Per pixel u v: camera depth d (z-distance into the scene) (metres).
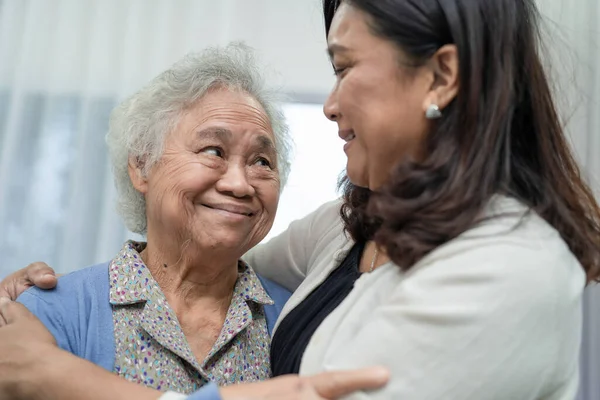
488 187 0.72
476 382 0.64
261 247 1.31
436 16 0.73
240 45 1.23
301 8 2.22
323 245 1.12
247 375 1.03
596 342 1.97
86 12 2.16
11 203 2.10
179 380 0.96
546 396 0.73
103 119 2.13
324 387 0.67
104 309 0.99
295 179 2.12
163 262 1.09
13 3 2.18
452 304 0.66
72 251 2.07
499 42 0.73
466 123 0.73
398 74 0.76
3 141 2.12
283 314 1.00
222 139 1.05
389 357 0.67
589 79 2.00
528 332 0.65
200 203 1.06
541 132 0.78
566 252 0.72
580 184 0.81
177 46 2.16
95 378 0.79
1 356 0.84
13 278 1.05
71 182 2.11
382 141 0.78
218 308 1.12
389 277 0.79
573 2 2.04
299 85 2.19
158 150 1.06
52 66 2.14
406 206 0.73
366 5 0.77
